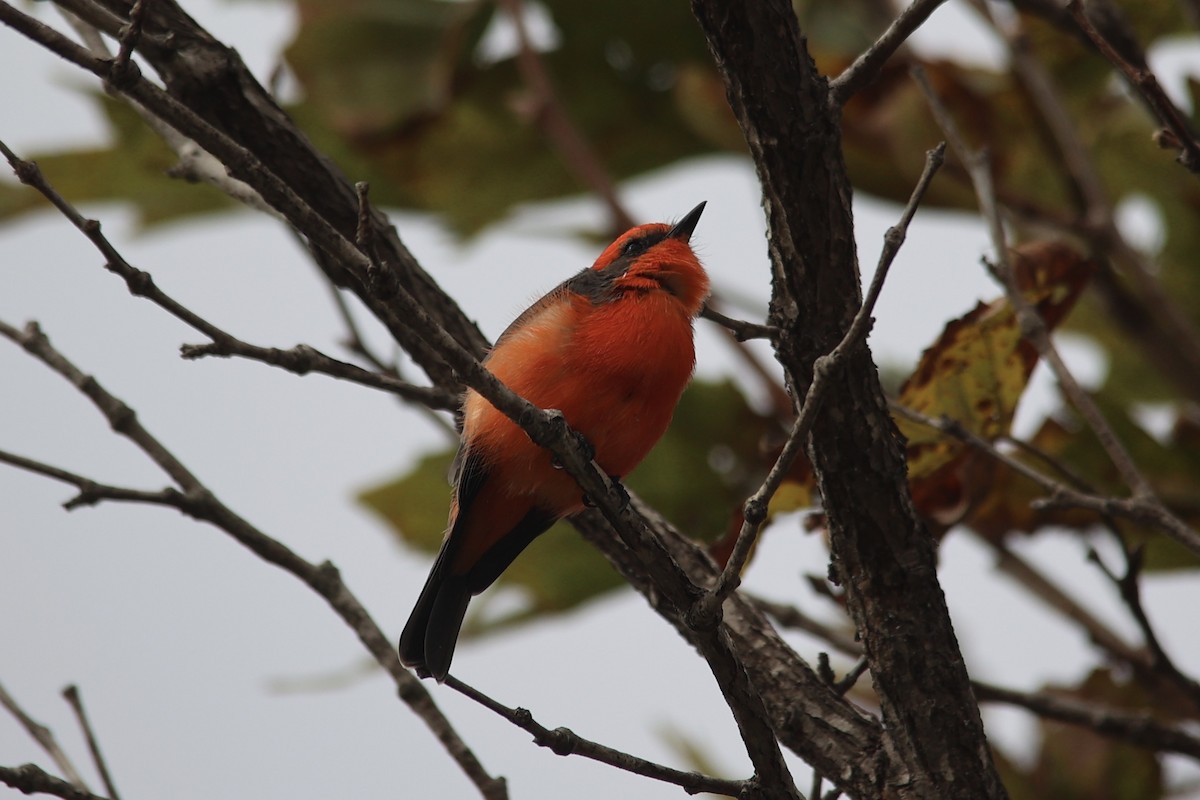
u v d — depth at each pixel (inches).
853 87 299.0
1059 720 396.8
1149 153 553.3
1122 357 604.7
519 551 396.2
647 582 390.0
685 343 378.6
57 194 273.7
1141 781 486.6
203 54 359.3
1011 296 369.1
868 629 328.5
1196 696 377.1
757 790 295.1
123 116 584.1
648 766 287.1
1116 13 434.3
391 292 262.7
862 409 313.1
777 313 314.3
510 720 278.1
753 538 279.6
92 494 334.0
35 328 358.0
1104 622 478.3
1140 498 348.8
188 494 350.0
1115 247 491.2
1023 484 473.7
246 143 369.1
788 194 301.7
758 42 291.1
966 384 402.6
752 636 360.2
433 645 386.0
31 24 240.7
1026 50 483.5
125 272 285.7
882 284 273.6
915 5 293.4
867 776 331.0
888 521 320.2
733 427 527.5
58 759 328.2
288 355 326.6
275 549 357.1
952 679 323.6
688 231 411.2
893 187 538.9
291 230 372.5
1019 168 533.6
